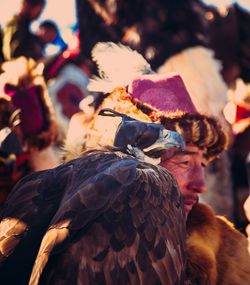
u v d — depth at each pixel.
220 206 7.48
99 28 7.72
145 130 4.63
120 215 4.18
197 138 5.17
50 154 7.11
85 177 4.36
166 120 5.19
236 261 5.23
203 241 5.15
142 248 4.19
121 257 4.12
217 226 5.28
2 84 7.04
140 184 4.29
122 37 7.61
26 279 4.27
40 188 4.48
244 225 7.69
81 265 4.07
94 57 5.39
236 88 8.48
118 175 4.28
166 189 4.41
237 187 7.89
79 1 7.84
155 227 4.25
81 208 4.14
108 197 4.19
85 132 5.15
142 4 7.52
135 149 4.63
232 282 5.18
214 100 7.37
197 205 5.29
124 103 5.17
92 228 4.13
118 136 4.66
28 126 6.98
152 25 7.51
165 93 5.33
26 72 7.15
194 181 5.20
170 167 5.18
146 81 5.34
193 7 7.57
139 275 4.15
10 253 4.29
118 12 7.62
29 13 8.99
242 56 8.45
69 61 8.83
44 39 10.04
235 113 8.28
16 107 6.93
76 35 9.05
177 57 7.40
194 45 7.48
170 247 4.29
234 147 8.12
